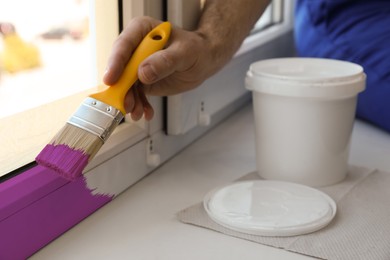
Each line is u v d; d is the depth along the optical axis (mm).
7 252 707
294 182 977
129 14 932
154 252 766
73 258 750
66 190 798
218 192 923
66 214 806
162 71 762
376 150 1178
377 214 870
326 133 948
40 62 858
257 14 1002
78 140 686
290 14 1705
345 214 869
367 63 1260
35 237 751
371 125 1326
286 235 803
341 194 942
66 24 910
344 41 1314
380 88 1232
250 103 1514
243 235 806
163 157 1076
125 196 937
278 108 945
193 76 881
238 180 992
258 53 1475
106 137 706
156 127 1028
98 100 721
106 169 885
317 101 925
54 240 792
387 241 790
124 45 772
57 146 689
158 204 910
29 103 811
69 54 912
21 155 766
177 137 1126
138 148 975
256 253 767
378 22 1311
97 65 935
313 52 1402
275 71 1032
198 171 1050
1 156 740
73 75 907
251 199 898
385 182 994
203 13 954
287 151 965
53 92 857
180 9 978
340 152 972
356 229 823
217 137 1247
